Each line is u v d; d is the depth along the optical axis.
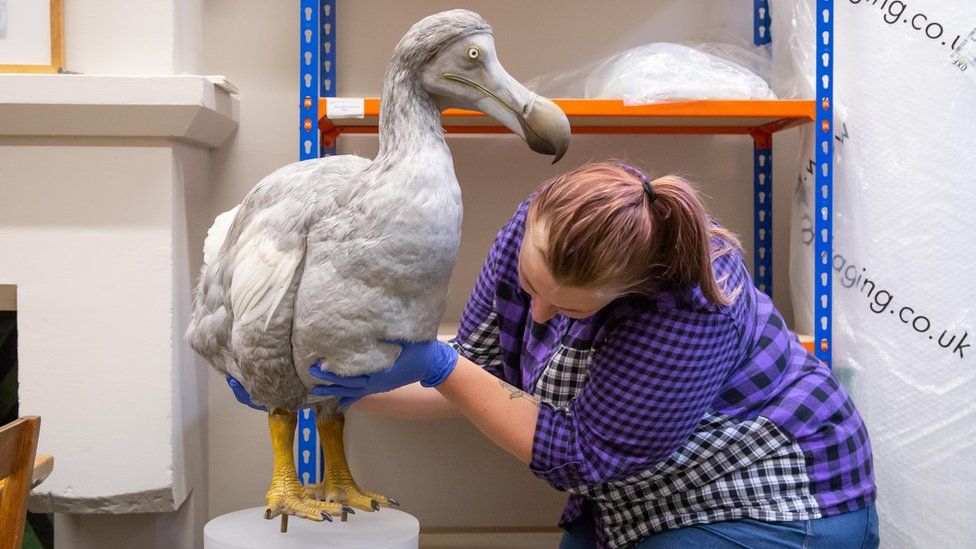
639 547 1.25
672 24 1.77
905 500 1.48
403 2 1.75
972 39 1.42
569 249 0.95
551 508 1.84
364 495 1.15
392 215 0.91
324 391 1.02
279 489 1.07
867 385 1.50
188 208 1.62
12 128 1.49
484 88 0.95
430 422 1.81
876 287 1.49
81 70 1.54
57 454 1.54
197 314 1.12
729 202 1.81
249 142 1.76
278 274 0.97
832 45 1.46
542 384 1.27
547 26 1.76
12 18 1.50
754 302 1.19
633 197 0.97
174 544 1.66
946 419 1.45
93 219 1.53
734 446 1.19
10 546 0.89
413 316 0.96
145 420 1.54
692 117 1.53
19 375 1.53
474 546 1.80
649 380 1.08
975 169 1.43
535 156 1.79
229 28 1.75
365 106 1.43
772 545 1.18
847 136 1.51
